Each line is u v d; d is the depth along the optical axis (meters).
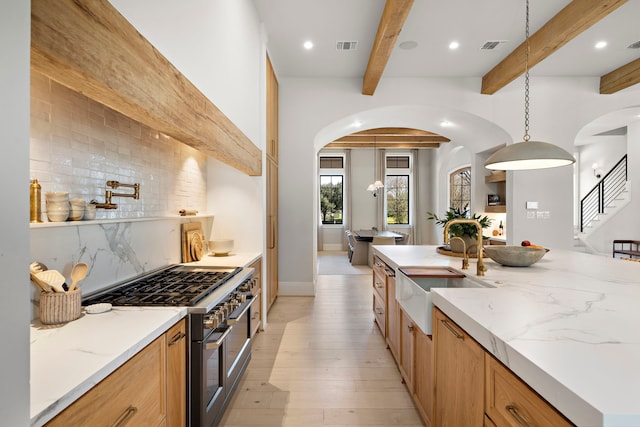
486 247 2.53
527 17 3.10
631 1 3.09
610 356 0.89
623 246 6.48
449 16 3.38
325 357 2.88
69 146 1.51
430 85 4.95
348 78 4.98
